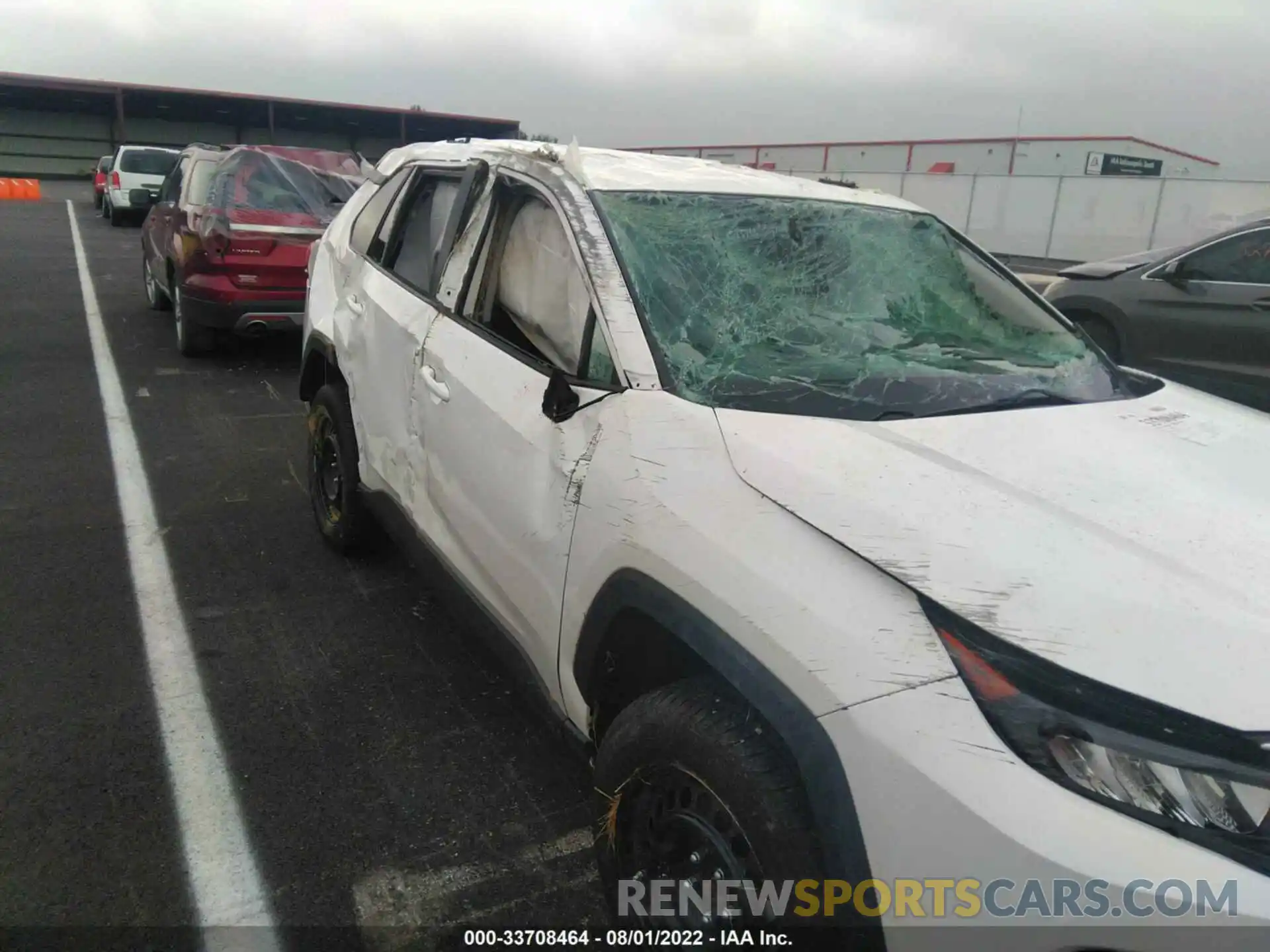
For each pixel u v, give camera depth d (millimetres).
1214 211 21688
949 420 2295
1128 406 2619
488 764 3031
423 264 3617
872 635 1683
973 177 25594
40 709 3162
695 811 1949
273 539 4629
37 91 36844
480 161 3391
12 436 5965
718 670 1853
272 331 7859
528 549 2512
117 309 10375
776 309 2703
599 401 2350
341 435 4074
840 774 1649
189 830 2660
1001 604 1651
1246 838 1427
